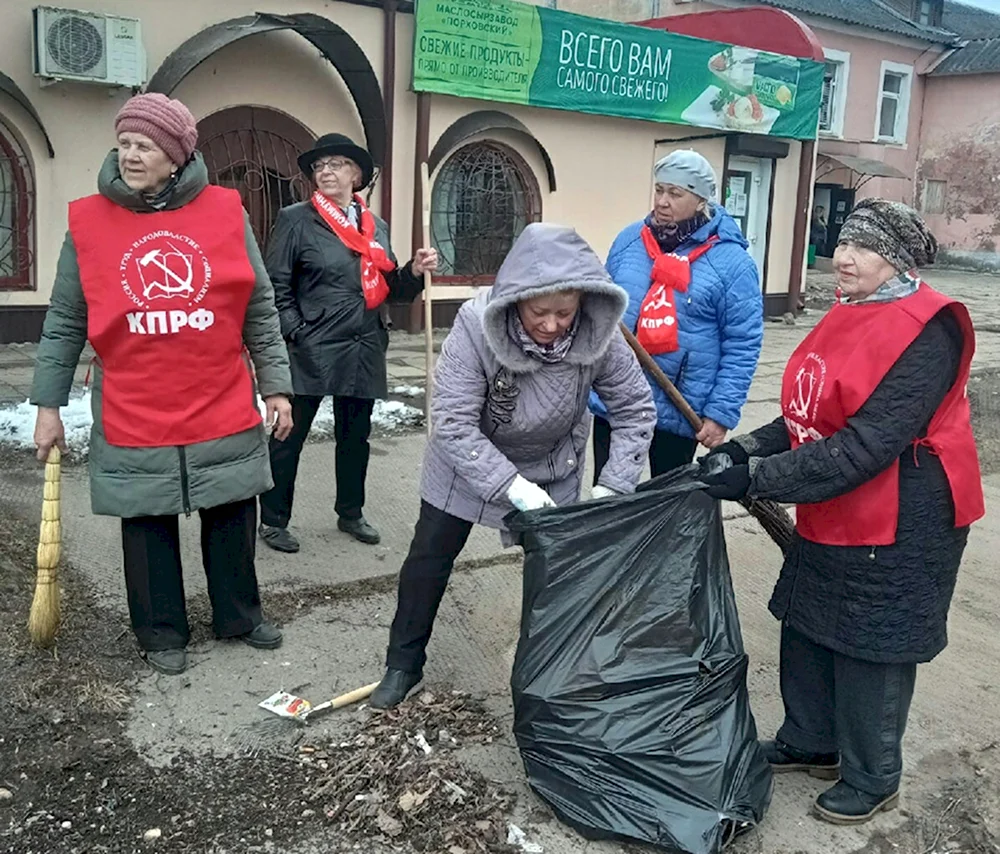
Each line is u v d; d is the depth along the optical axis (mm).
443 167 10734
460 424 2684
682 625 2533
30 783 2680
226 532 3355
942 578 2492
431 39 9961
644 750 2461
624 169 12055
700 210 3605
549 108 11070
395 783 2723
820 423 2482
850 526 2465
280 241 4203
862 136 22469
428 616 3119
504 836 2539
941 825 2730
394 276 4352
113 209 2996
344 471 4508
